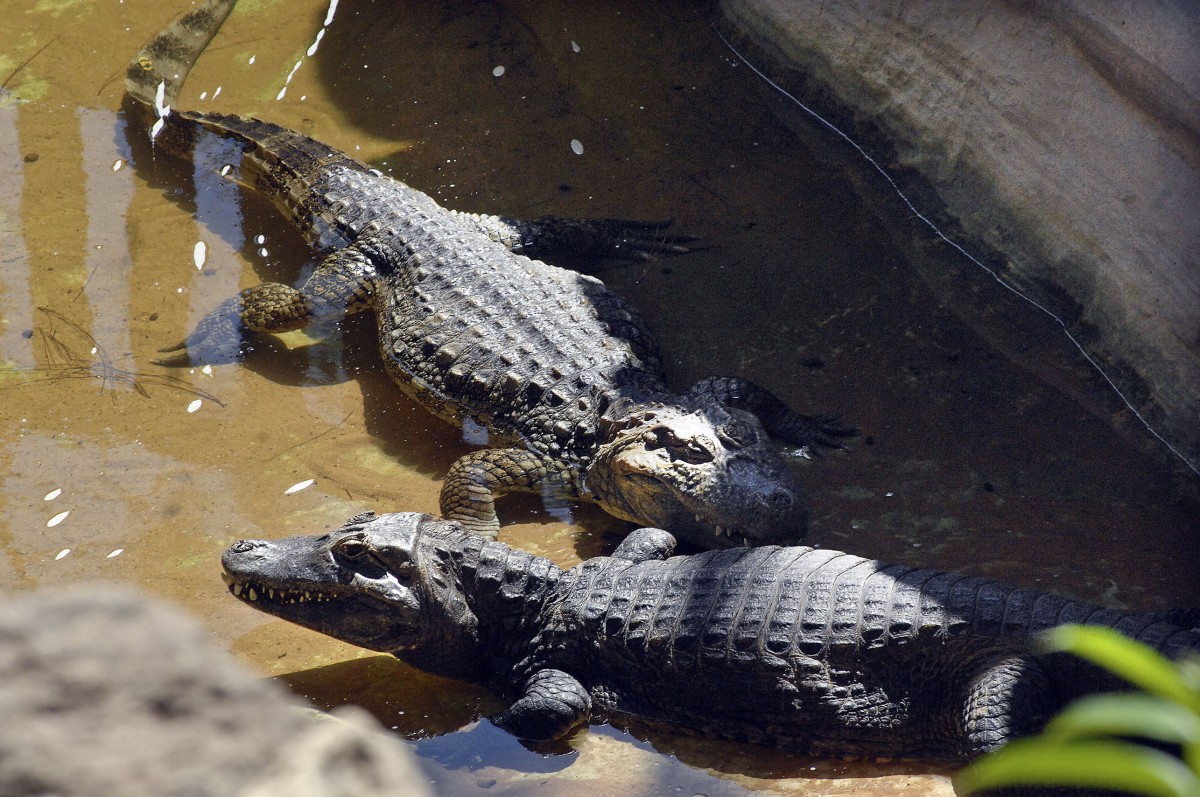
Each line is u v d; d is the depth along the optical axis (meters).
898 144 22.17
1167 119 16.78
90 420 17.77
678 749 12.56
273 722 3.91
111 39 27.28
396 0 28.45
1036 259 19.06
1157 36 16.78
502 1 28.19
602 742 12.74
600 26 27.16
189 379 18.64
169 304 20.14
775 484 14.81
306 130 24.62
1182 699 3.86
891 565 12.83
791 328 19.03
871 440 16.72
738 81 25.33
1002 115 19.91
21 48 26.91
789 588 12.67
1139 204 17.20
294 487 16.62
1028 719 10.84
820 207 21.75
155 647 3.92
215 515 16.09
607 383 17.09
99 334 19.44
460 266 19.39
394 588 13.28
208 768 3.69
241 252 21.52
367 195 21.23
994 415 16.98
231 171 23.69
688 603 12.95
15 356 18.94
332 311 19.64
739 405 16.75
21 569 15.16
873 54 22.77
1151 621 11.52
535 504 16.94
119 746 3.67
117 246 21.47
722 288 19.98
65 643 3.84
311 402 18.39
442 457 17.41
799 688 12.06
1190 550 14.33
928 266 20.19
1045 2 19.19
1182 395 16.11
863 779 11.72
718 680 12.48
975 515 15.20
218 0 27.72
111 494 16.44
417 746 12.67
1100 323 17.73
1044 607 11.75
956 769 11.70
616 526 16.36
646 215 21.75
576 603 13.58
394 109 25.23
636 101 24.88
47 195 22.69
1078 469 15.89
